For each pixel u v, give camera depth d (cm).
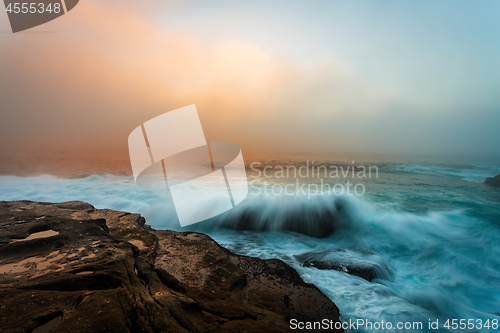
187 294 351
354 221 949
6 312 219
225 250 602
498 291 568
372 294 511
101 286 301
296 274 527
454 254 714
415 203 1169
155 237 603
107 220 709
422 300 520
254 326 301
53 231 508
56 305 238
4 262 380
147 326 229
